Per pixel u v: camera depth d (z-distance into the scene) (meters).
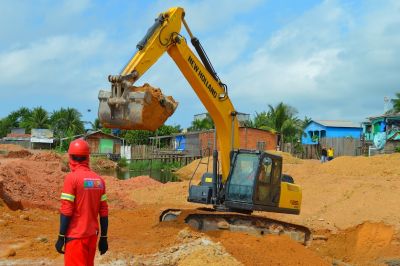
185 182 25.36
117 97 10.02
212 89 12.64
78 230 5.70
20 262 8.81
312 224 17.11
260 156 12.31
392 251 14.74
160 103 10.23
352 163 29.08
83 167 5.91
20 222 12.88
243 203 12.23
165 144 64.50
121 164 49.34
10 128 94.88
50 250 9.78
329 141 48.06
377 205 18.14
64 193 5.69
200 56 12.65
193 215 12.16
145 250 9.79
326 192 21.48
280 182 12.90
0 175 16.05
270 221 12.49
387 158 28.77
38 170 21.02
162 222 12.35
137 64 10.64
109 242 10.46
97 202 5.89
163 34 11.34
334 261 12.27
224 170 12.91
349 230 16.28
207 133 52.94
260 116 61.53
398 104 49.59
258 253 10.18
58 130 79.81
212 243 9.88
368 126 50.41
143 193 22.55
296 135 60.19
